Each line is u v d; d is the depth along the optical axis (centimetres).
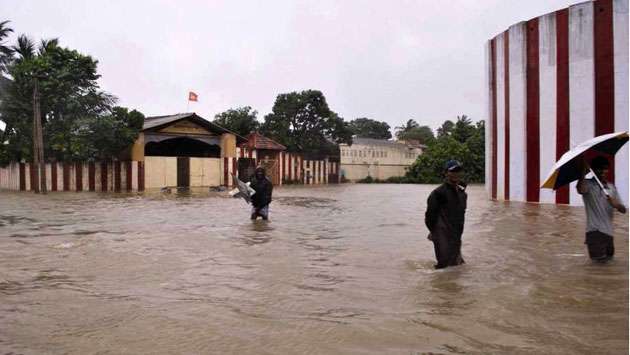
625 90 1900
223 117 5012
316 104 5547
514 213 1711
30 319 559
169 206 2075
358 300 629
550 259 877
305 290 681
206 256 934
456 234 823
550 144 2111
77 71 3425
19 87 3338
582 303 601
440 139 6719
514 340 481
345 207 2083
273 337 497
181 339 493
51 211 1841
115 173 3572
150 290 685
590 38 1975
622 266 810
